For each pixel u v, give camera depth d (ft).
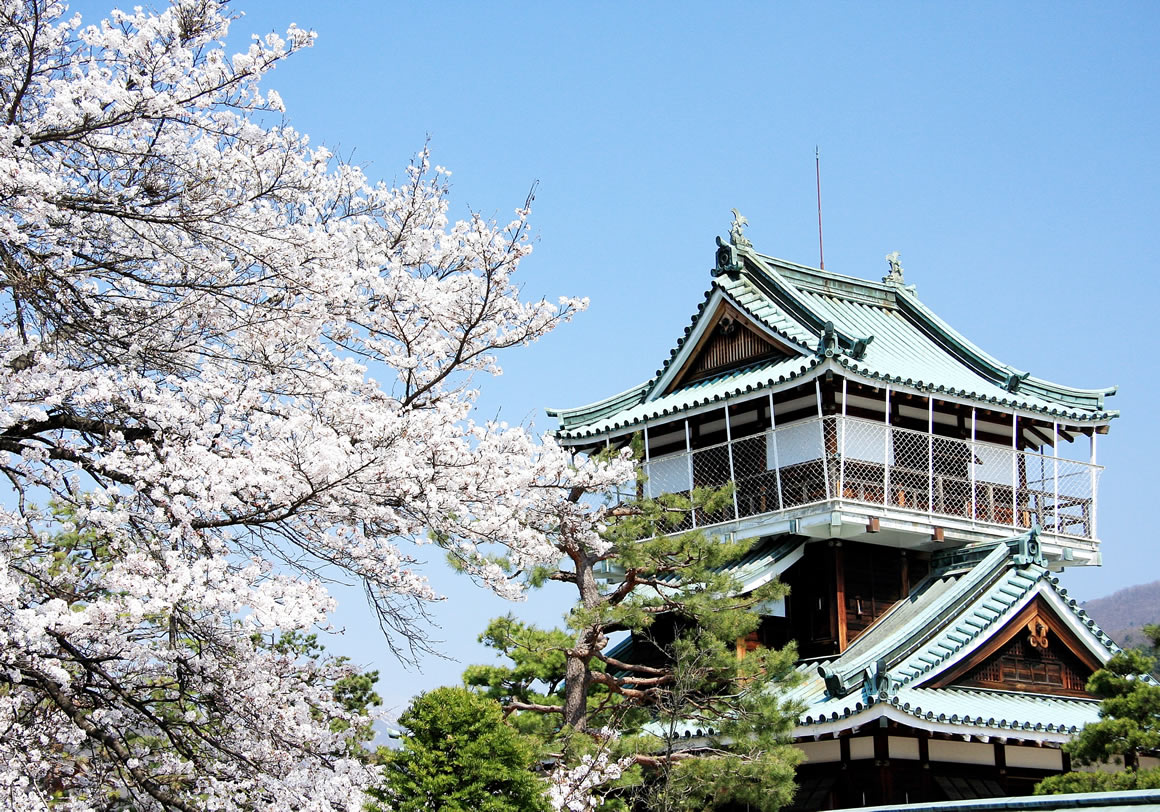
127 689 45.21
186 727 45.55
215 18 44.29
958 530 96.53
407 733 60.90
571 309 57.52
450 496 46.32
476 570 50.06
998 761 81.10
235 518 43.11
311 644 53.42
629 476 66.33
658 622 96.53
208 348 48.34
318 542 44.91
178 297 46.83
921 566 100.27
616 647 101.14
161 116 43.19
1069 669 87.51
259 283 46.68
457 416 52.75
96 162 44.62
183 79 42.93
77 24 43.24
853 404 96.99
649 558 76.43
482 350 56.90
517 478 51.93
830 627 92.99
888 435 93.35
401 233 56.59
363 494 43.93
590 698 87.45
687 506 78.38
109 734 43.37
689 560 76.95
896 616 94.43
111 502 40.37
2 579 36.04
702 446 104.37
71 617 35.99
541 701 90.27
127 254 46.57
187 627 42.68
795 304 102.22
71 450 42.55
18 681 40.29
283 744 45.09
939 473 99.04
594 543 66.90
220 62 43.62
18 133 40.34
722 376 105.09
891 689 75.25
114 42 42.11
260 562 43.93
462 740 59.98
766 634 94.94
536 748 66.69
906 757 77.82
